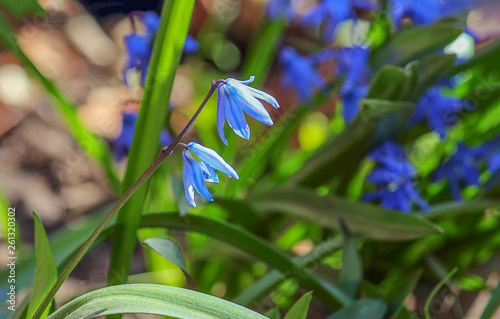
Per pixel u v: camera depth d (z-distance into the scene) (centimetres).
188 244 45
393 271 43
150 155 30
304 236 45
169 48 28
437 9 36
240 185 42
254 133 47
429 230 32
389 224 33
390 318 32
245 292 35
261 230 40
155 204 41
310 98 40
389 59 36
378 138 36
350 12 37
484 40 49
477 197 39
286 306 41
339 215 35
